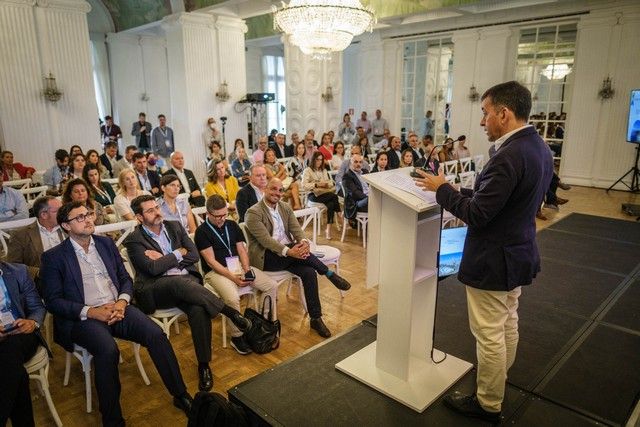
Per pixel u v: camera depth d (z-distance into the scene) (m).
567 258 4.26
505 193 1.62
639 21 7.49
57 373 2.66
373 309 3.44
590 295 3.40
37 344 2.19
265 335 2.83
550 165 1.79
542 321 2.97
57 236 2.87
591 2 7.83
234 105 8.26
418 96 10.55
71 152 5.86
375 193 2.01
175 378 2.28
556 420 2.01
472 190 2.03
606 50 7.87
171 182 3.58
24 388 2.04
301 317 3.31
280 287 3.87
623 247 4.62
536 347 2.64
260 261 3.15
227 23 7.88
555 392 2.21
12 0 6.20
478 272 1.75
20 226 3.24
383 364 2.26
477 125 9.50
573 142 8.51
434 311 2.25
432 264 2.17
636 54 7.60
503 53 8.92
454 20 9.38
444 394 2.13
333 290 3.79
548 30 8.59
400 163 6.25
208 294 2.58
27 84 6.48
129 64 11.15
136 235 2.74
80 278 2.34
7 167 5.59
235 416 1.91
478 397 1.92
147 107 11.63
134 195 3.98
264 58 13.48
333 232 5.57
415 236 1.96
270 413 2.04
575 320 2.99
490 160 1.71
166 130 8.88
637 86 7.68
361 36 11.05
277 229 3.28
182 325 3.20
